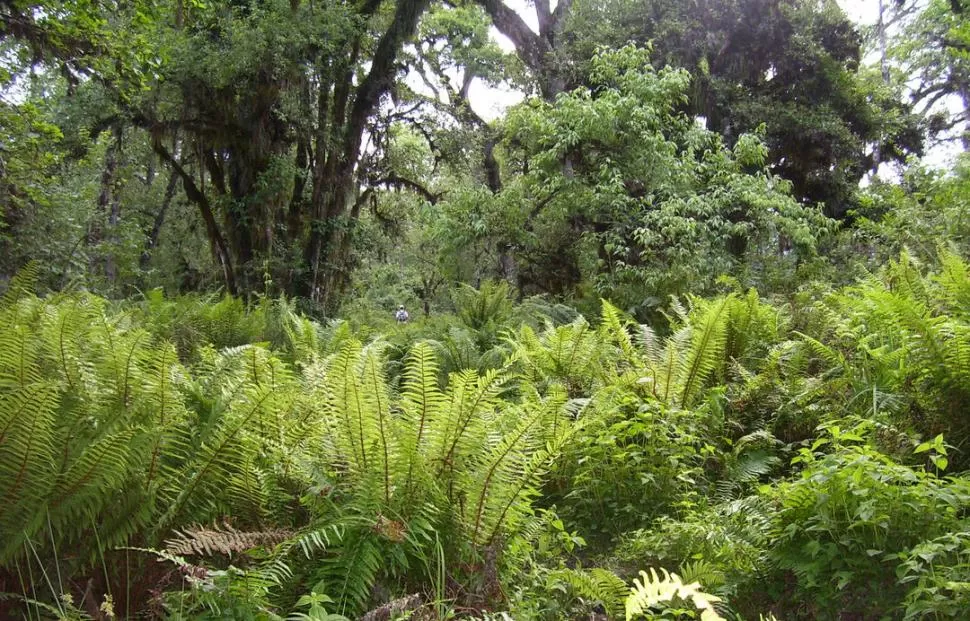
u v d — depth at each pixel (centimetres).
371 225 2411
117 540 266
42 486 254
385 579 296
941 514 307
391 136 2252
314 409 361
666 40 1772
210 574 247
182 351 721
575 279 1711
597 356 574
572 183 1326
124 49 1024
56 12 948
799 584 320
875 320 548
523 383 559
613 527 421
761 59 1906
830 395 503
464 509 310
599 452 442
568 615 322
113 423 276
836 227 1289
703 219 1280
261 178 1666
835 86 1906
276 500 314
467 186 1591
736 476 446
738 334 617
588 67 1720
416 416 311
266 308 1042
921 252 973
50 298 550
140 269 2155
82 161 1523
